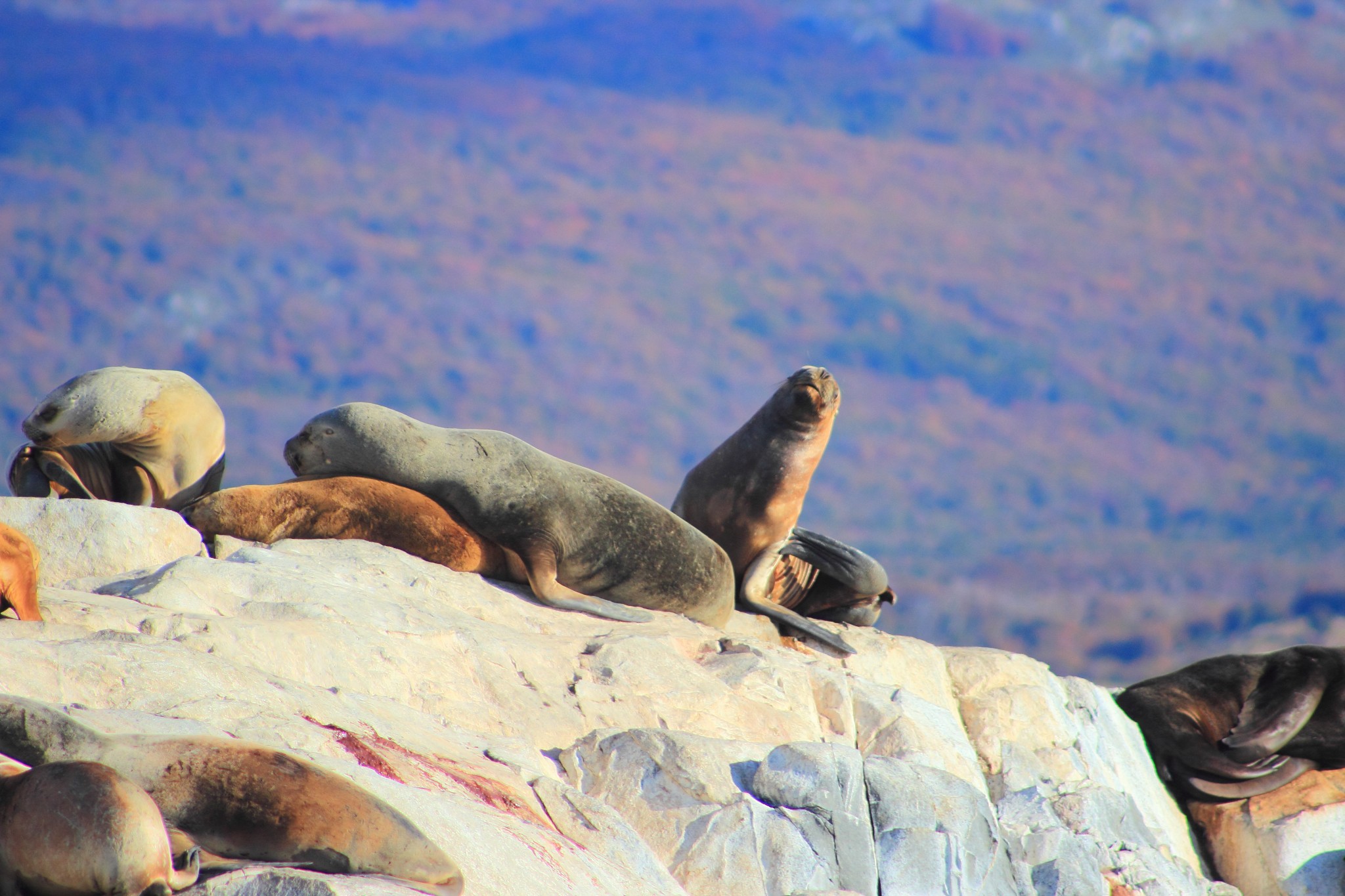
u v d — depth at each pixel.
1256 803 42.81
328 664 24.80
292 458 35.56
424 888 16.05
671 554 38.91
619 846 22.28
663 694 30.09
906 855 26.22
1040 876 30.27
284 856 15.88
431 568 33.62
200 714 19.45
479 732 25.70
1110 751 41.16
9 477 34.03
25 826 13.85
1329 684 46.78
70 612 22.78
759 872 24.70
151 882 14.10
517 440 37.31
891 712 33.28
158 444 35.66
